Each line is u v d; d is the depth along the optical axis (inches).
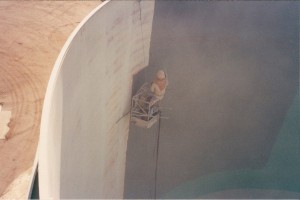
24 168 660.7
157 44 1055.6
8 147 695.7
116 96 900.0
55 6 1168.2
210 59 1083.3
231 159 1067.3
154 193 1020.5
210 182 1055.0
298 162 1061.1
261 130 1072.2
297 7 1152.2
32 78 866.1
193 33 1088.8
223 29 1103.0
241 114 1072.2
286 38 1117.7
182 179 1040.2
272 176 1068.5
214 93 1069.8
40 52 954.1
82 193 696.4
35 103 798.5
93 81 758.5
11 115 763.4
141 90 978.7
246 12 1138.7
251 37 1113.4
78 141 674.8
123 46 906.7
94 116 773.9
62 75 577.6
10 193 615.8
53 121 514.9
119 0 840.9
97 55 770.8
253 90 1083.3
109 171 891.4
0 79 855.1
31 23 1069.1
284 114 1078.4
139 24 976.9
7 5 1153.4
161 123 1023.6
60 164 555.8
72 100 636.1
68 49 605.6
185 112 1045.2
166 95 1034.7
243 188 1064.2
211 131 1057.5
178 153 1038.4
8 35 1007.6
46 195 404.8
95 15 735.1
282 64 1096.8
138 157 1010.7
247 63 1093.1
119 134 943.0
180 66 1063.6
